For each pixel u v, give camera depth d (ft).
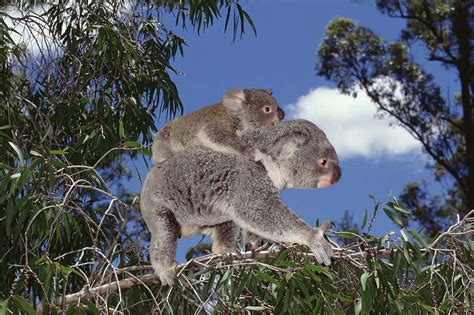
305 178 13.41
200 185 12.98
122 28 21.08
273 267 12.41
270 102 18.06
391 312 12.92
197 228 14.28
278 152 13.38
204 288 13.10
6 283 17.17
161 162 13.83
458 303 13.00
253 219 12.53
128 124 20.24
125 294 15.90
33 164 13.28
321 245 12.11
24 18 19.83
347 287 13.43
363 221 12.66
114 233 18.66
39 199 14.06
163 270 12.89
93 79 20.40
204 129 14.55
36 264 12.60
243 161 13.07
